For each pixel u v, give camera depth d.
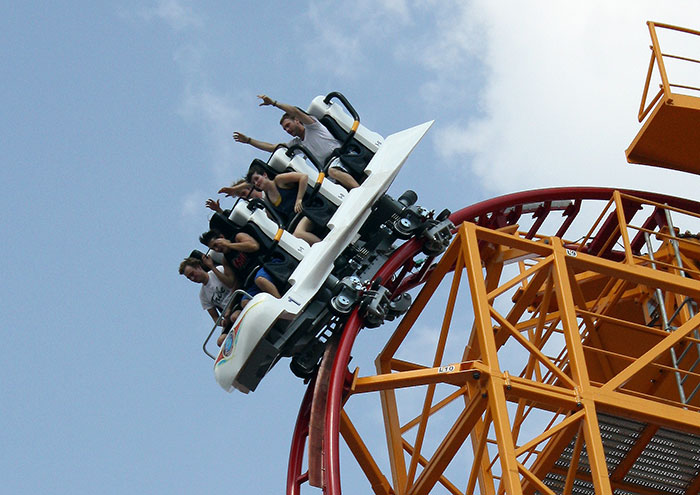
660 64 32.31
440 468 27.42
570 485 26.47
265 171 31.34
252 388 28.70
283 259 29.83
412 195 31.47
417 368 31.80
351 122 32.34
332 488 25.02
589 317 32.56
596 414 26.95
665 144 32.91
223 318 29.94
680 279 28.88
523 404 30.39
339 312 28.70
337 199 30.80
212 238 30.39
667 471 30.00
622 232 30.86
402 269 31.70
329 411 26.56
